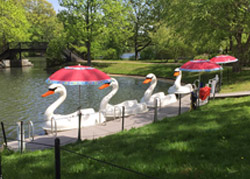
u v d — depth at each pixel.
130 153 7.05
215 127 8.91
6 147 9.06
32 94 23.81
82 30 43.03
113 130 10.94
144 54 57.75
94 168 6.04
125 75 40.34
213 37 23.91
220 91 19.00
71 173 5.84
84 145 8.52
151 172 5.46
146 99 16.78
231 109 11.73
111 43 57.47
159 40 45.72
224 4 20.83
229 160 5.75
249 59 29.20
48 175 5.88
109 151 7.38
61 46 48.81
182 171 5.36
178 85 20.66
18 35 46.62
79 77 10.90
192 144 7.14
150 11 53.84
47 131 11.92
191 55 42.56
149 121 12.15
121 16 45.53
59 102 12.46
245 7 20.97
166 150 6.88
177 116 12.20
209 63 13.22
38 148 8.96
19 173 6.07
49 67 51.09
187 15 23.59
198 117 11.06
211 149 6.55
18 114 16.88
